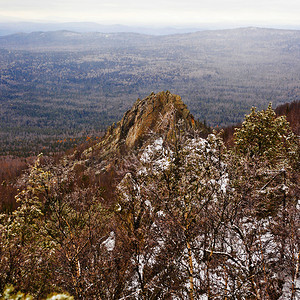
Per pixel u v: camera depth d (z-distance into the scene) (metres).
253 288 16.16
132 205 19.34
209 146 17.59
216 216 16.78
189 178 16.41
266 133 30.62
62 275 19.05
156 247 18.83
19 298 7.54
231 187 17.03
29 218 19.83
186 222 16.19
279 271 20.12
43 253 19.72
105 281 18.89
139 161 19.56
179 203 16.27
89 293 18.17
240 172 17.69
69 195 20.64
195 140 17.86
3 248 18.09
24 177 19.61
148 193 18.16
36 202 20.25
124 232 19.83
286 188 19.11
